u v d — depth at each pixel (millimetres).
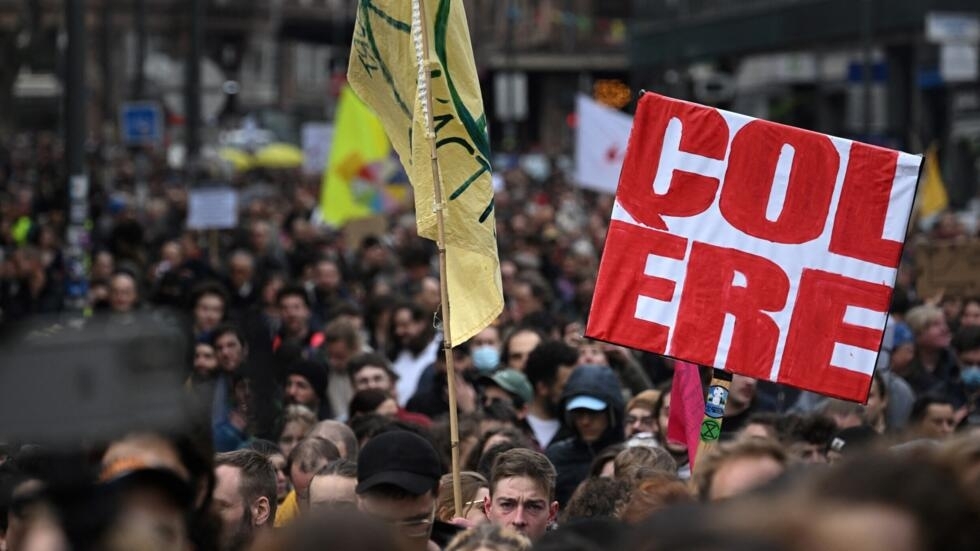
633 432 16750
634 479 11586
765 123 12047
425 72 12094
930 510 4723
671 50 99188
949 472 4953
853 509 4680
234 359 17312
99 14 140000
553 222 52281
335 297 30703
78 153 36281
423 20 12133
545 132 158125
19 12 107000
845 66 82125
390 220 54562
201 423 6215
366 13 12969
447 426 16781
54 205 56031
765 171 12062
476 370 20953
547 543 6605
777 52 87250
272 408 16734
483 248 12586
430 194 12523
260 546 5359
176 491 5898
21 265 33875
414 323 24422
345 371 21672
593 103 44906
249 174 95938
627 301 12094
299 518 5297
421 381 21578
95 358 4910
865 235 12070
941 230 41094
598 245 46875
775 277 12039
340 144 40656
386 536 5168
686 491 9227
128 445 5887
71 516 5562
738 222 12070
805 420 15273
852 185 12047
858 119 79438
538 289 28844
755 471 7090
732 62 95688
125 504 5641
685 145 12086
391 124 13070
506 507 11758
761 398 19297
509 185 86688
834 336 12055
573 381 16656
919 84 70562
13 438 4844
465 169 12625
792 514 4613
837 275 12078
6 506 8430
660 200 12094
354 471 11469
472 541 7855
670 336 12062
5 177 84062
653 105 12102
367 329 28328
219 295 24281
